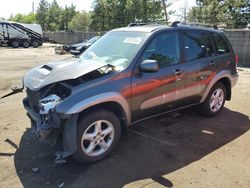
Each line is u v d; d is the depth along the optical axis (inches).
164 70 185.8
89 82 155.9
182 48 200.2
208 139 196.9
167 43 191.5
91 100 151.3
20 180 147.6
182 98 203.8
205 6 1209.4
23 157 169.6
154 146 185.0
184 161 167.3
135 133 203.9
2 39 1332.4
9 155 171.6
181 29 202.5
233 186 144.0
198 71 208.5
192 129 213.2
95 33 1478.8
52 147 181.0
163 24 214.2
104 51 191.3
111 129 166.4
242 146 187.5
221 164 164.7
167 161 167.0
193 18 1202.0
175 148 182.9
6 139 193.0
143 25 211.0
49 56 860.0
